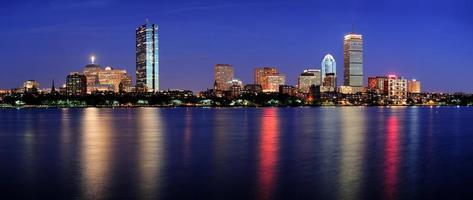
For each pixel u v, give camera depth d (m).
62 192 50.88
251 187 52.81
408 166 67.00
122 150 86.44
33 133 131.50
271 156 77.62
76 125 172.62
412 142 102.31
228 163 69.69
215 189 51.94
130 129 148.12
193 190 51.50
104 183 54.88
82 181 56.06
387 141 104.50
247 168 64.94
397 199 48.25
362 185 54.00
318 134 125.44
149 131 138.50
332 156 77.44
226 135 122.38
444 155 79.00
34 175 60.03
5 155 79.94
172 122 195.25
